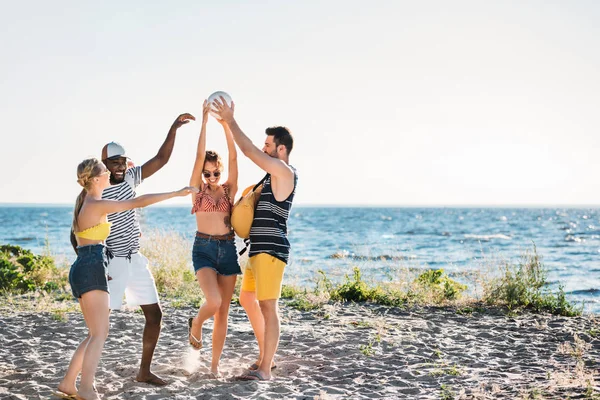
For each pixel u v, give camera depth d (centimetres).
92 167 475
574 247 3719
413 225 7556
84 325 818
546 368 600
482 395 496
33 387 533
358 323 825
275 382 550
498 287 991
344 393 524
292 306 978
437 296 1019
